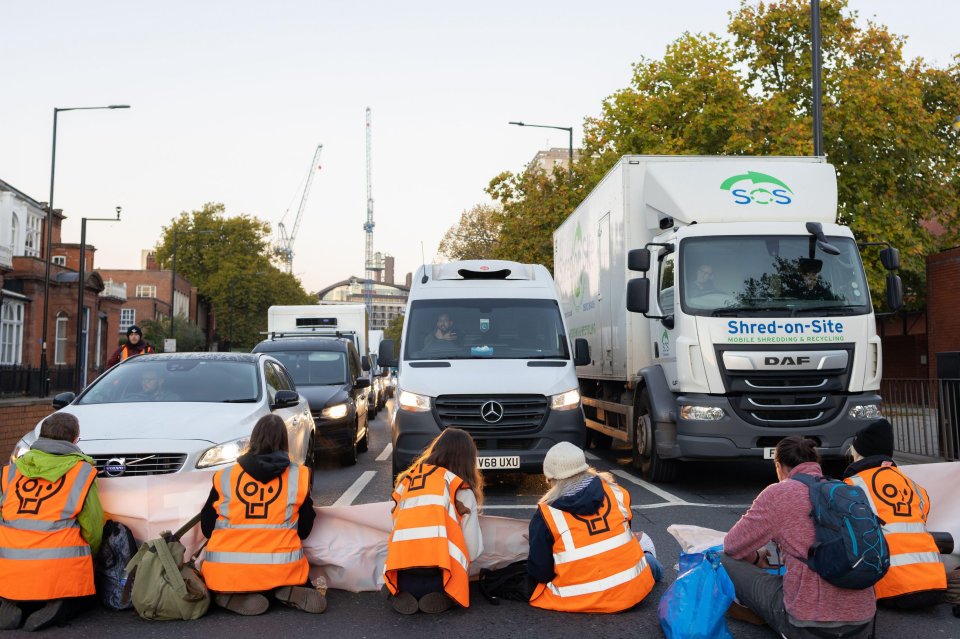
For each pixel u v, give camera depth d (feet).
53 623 15.75
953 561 17.74
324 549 18.02
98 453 20.15
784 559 14.14
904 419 41.55
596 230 43.62
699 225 32.50
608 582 16.31
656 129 89.40
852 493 13.33
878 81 79.25
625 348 36.96
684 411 31.07
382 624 15.96
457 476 16.96
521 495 31.65
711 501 29.94
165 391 25.98
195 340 205.16
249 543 16.34
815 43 52.54
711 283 31.50
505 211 107.86
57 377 113.19
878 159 81.00
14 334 124.16
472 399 30.22
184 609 15.97
